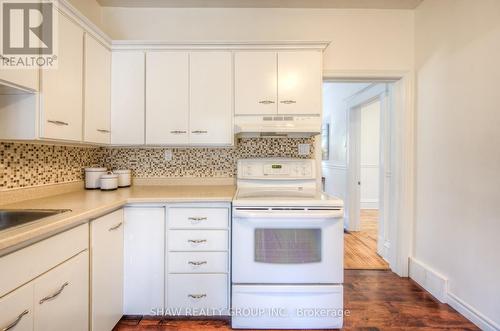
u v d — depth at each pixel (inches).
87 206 55.6
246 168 88.5
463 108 71.8
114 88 81.1
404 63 94.6
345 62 94.2
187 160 94.2
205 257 69.5
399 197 97.4
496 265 62.3
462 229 72.3
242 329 68.2
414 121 94.1
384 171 113.9
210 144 82.8
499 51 61.4
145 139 81.7
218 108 82.0
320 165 93.5
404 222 96.2
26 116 53.1
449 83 77.0
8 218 52.6
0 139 54.7
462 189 72.2
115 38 92.5
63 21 59.7
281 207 66.1
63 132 59.9
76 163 81.8
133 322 70.4
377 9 94.2
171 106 81.8
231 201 68.8
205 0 88.9
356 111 152.6
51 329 43.4
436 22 82.6
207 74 82.0
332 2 90.4
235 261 67.1
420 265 90.0
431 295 84.2
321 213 64.9
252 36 93.4
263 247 66.9
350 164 154.6
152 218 69.2
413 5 92.0
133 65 81.4
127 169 93.3
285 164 88.7
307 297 67.2
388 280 95.0
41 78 53.6
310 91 82.0
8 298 35.6
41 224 40.9
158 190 82.0
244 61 81.7
